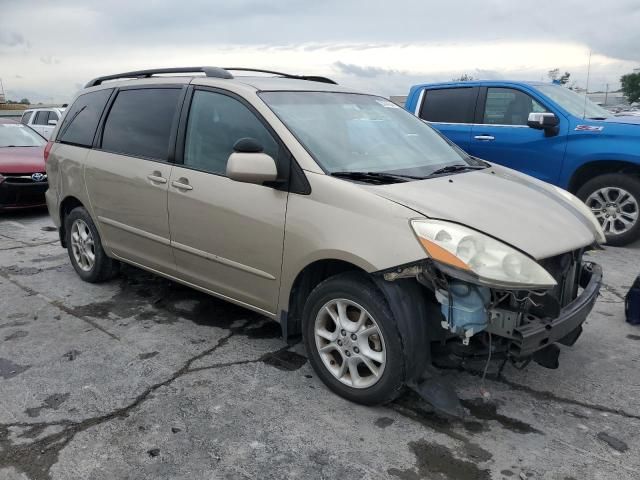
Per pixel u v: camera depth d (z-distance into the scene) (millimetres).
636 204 6363
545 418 3053
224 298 3867
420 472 2611
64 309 4566
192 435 2873
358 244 2910
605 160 6414
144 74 4586
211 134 3799
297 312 3455
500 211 3078
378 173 3322
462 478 2574
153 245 4250
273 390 3314
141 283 5176
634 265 5895
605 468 2645
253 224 3416
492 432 2922
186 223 3869
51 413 3061
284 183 3287
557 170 6734
